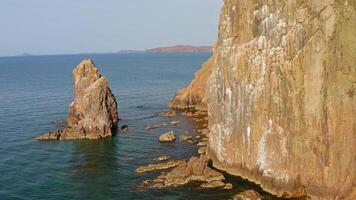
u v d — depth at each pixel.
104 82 105.25
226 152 71.88
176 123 115.94
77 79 111.62
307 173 58.81
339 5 54.88
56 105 148.62
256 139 65.44
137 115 130.25
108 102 107.25
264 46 63.59
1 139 99.38
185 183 66.38
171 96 174.38
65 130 102.44
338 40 54.84
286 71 59.56
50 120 121.31
